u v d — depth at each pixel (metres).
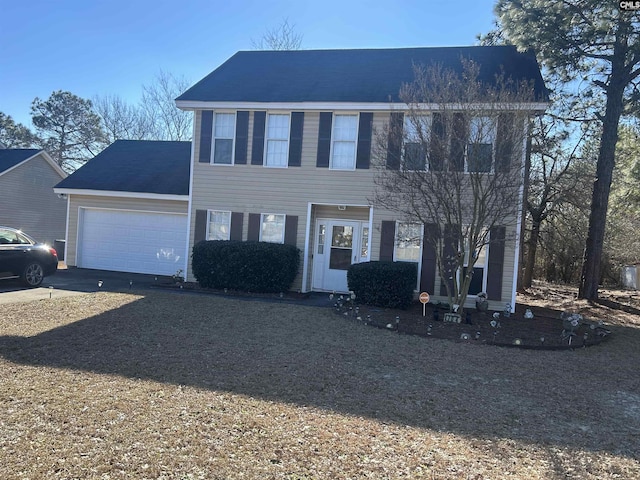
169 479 3.42
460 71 13.89
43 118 40.84
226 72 15.73
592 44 14.54
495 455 4.11
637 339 9.99
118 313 9.34
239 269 13.03
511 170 9.50
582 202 17.02
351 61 15.55
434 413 5.02
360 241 13.87
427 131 9.96
